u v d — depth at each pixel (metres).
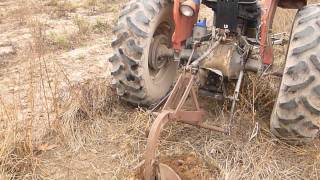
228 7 3.62
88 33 7.46
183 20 3.92
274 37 5.03
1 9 9.29
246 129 3.98
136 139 3.87
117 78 4.09
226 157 3.61
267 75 4.13
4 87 5.04
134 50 3.95
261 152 3.66
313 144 3.85
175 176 2.90
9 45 6.73
